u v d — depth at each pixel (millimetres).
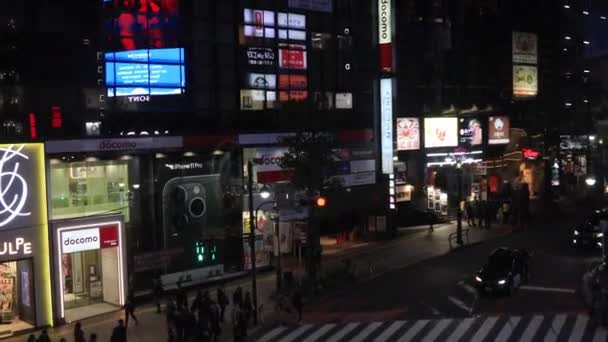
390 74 50844
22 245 29797
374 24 51969
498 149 65438
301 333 27891
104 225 32594
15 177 29641
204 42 40906
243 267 39094
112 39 35938
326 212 48094
